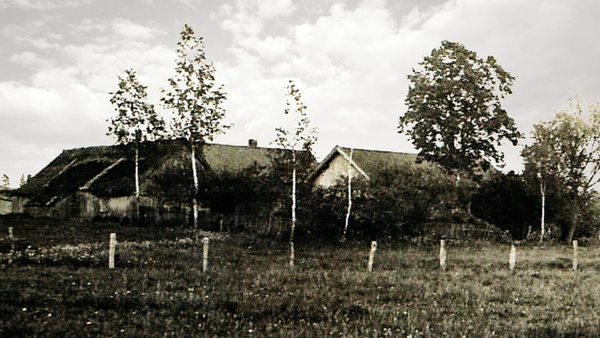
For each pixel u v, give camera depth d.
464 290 13.43
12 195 44.59
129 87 38.09
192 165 34.88
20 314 8.35
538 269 18.38
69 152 53.44
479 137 36.72
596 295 12.93
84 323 8.16
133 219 36.31
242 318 9.31
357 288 13.27
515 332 9.10
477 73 36.12
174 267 15.59
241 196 30.67
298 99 28.25
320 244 26.61
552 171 34.38
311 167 29.16
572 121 34.34
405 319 9.98
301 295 11.88
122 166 41.47
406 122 38.19
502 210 36.62
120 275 13.10
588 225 37.28
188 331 8.12
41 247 19.62
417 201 29.81
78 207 40.56
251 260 18.83
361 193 29.77
